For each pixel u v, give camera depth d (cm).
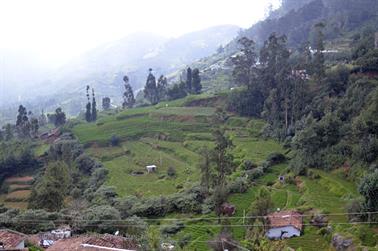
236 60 12875
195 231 6062
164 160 10144
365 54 9681
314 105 9150
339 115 7981
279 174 7900
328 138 7488
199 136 10894
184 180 8550
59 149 11306
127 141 11725
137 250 3950
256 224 5584
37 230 5831
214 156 7144
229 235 5453
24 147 11462
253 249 5122
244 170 8106
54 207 7038
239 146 9431
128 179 9206
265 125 10256
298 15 19488
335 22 16275
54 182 7219
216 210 6612
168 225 6272
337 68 9875
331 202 6038
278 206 6378
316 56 10275
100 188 8350
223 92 13262
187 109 12744
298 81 9706
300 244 5091
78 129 13175
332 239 4981
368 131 6912
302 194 6700
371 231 4922
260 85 11338
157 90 16075
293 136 8844
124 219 6047
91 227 5656
